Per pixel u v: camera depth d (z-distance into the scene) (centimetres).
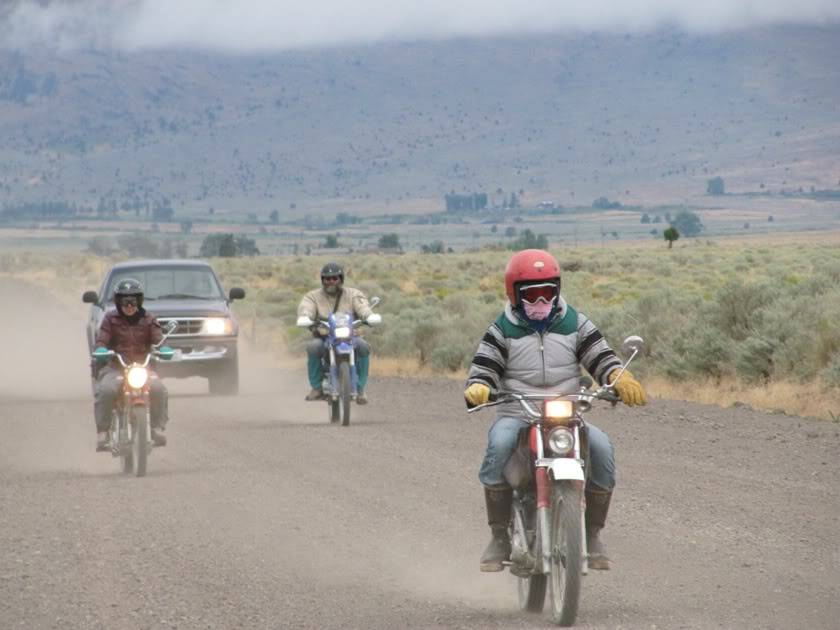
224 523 2784
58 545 2558
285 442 4266
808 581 2098
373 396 5850
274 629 1877
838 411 4531
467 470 3522
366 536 2619
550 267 1983
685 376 5644
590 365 2020
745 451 3675
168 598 2080
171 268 6272
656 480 3206
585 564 1853
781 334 5331
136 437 3559
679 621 1858
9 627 1898
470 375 2019
